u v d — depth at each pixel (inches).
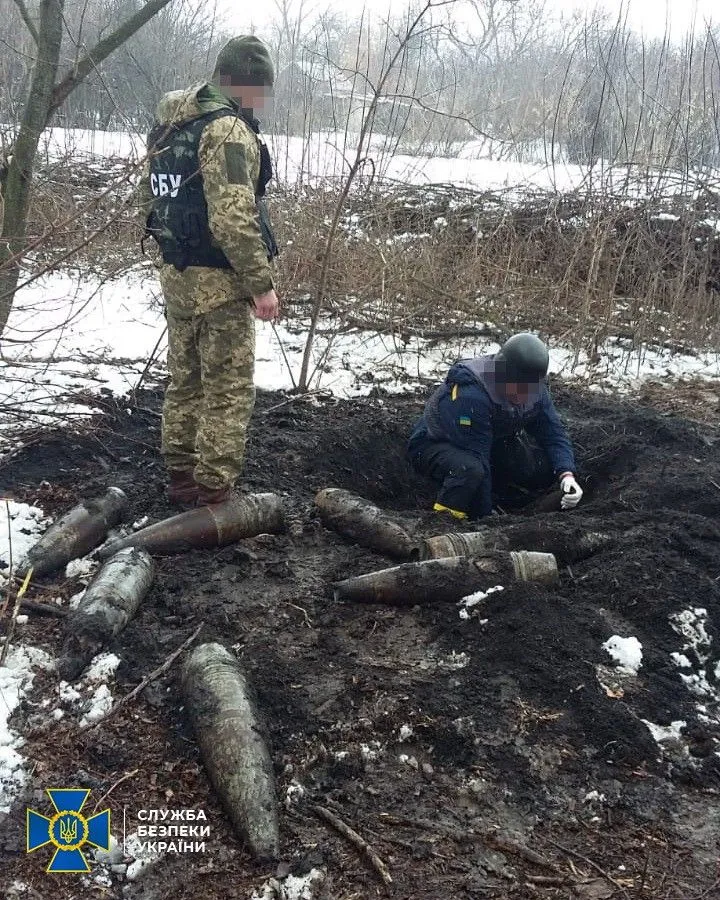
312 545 148.9
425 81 343.3
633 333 277.3
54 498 156.4
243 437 143.3
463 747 104.7
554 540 144.2
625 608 131.4
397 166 373.1
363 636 125.3
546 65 434.0
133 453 175.5
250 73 130.2
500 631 122.6
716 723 112.2
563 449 171.2
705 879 89.8
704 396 241.9
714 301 296.4
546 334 277.3
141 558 131.5
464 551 140.2
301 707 109.3
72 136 340.5
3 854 90.3
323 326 266.4
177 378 148.3
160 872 89.1
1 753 101.0
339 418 205.2
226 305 135.2
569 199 311.9
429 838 93.3
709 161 313.1
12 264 147.5
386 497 191.2
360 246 275.4
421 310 271.7
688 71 290.8
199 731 102.1
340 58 320.8
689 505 164.4
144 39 356.2
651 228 296.0
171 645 120.1
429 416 173.8
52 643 120.6
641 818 97.2
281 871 89.0
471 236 311.9
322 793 98.9
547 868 90.3
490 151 414.0
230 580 135.3
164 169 132.3
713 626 127.7
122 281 289.6
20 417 176.7
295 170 321.7
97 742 104.0
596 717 108.6
